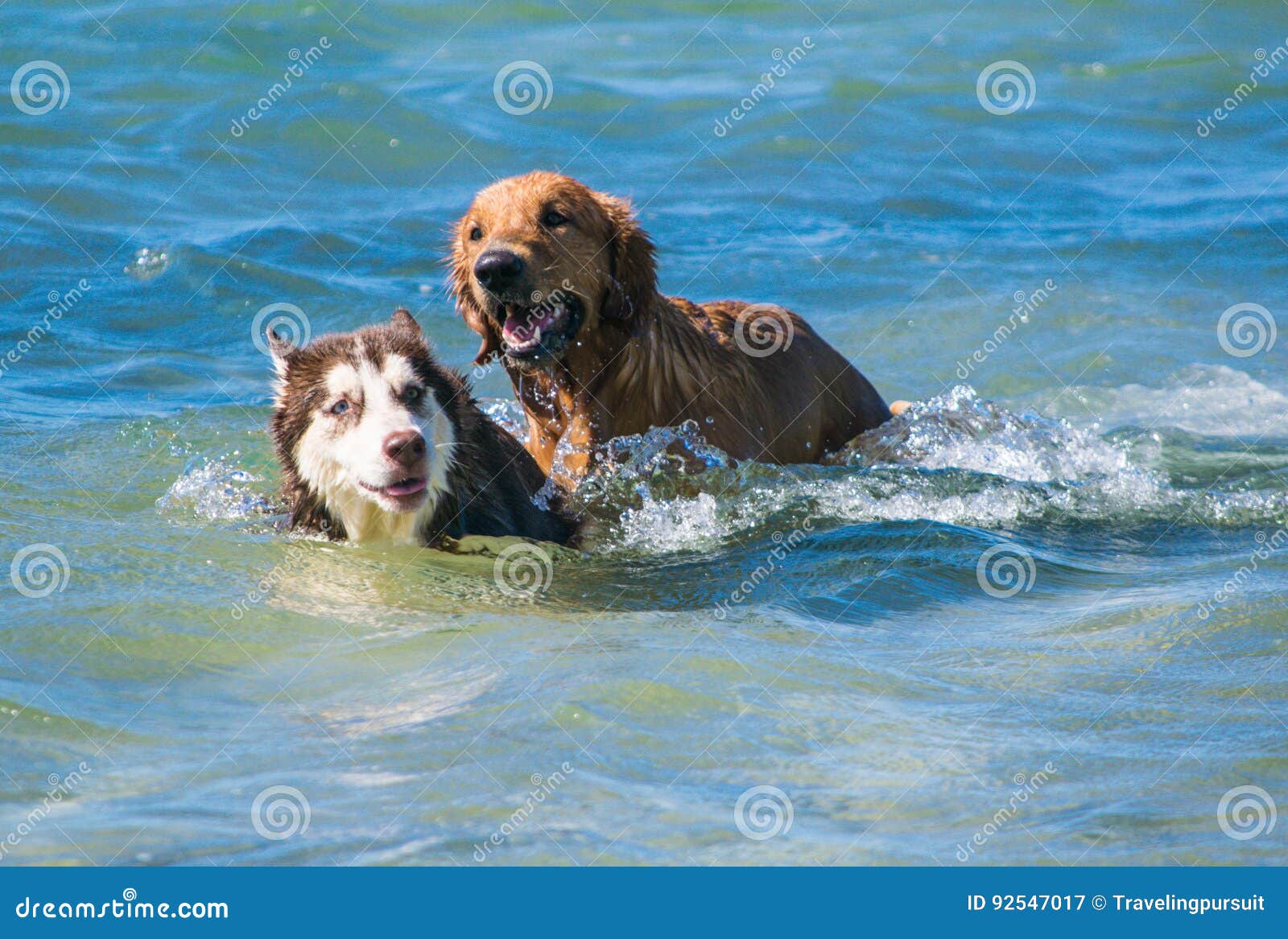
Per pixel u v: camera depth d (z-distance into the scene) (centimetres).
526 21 3167
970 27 3250
